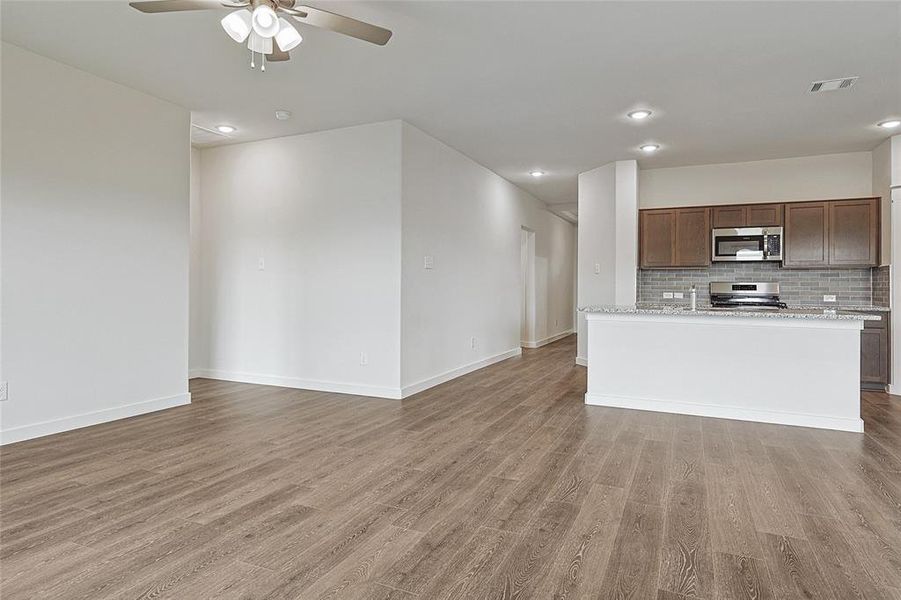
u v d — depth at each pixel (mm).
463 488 2725
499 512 2439
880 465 3090
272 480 2822
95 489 2678
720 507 2498
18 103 3396
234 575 1900
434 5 2830
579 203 7090
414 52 3398
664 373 4418
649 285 6629
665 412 4387
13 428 3410
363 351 4996
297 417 4164
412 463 3104
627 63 3537
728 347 4211
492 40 3232
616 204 6230
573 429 3848
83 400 3807
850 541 2168
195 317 5812
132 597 1760
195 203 5773
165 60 3562
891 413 4379
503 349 7473
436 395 5031
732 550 2096
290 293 5344
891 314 5211
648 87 3953
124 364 4082
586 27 3057
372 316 4945
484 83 3910
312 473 2932
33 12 2941
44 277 3555
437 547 2113
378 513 2424
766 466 3064
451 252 5836
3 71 3320
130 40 3285
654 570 1948
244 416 4188
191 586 1828
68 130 3674
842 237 5613
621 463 3117
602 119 4707
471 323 6398
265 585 1839
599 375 4648
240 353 5633
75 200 3727
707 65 3559
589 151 5820
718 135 5160
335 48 3346
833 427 3887
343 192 5047
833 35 3131
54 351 3619
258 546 2109
